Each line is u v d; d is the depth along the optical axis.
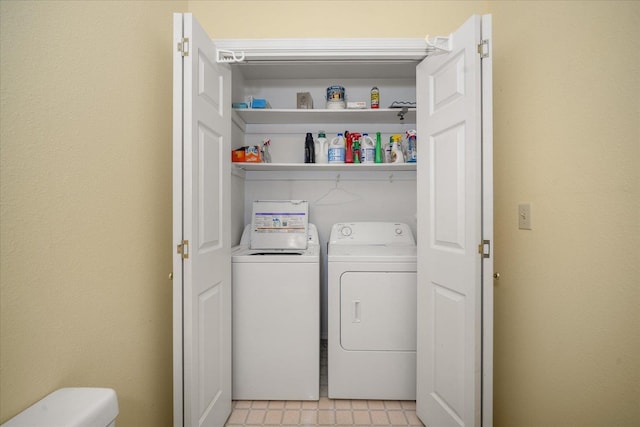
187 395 1.20
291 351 1.78
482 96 1.22
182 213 1.20
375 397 1.78
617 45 0.92
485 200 1.22
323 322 2.53
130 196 1.12
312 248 2.13
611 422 0.94
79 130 0.88
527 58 1.30
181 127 1.19
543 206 1.21
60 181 0.81
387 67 2.21
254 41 1.64
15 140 0.69
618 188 0.91
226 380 1.59
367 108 2.30
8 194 0.68
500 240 1.49
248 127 2.46
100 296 0.96
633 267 0.87
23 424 0.66
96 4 0.95
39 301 0.75
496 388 1.52
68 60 0.84
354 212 2.49
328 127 2.45
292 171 2.47
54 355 0.80
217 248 1.48
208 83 1.36
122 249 1.07
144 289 1.21
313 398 1.78
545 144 1.20
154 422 1.28
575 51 1.06
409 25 1.78
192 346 1.21
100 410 0.74
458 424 1.33
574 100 1.07
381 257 1.78
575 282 1.06
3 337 0.67
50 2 0.79
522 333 1.33
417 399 1.65
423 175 1.60
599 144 0.97
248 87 2.42
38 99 0.75
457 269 1.33
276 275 1.77
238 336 1.78
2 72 0.67
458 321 1.34
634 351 0.87
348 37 1.78
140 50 1.20
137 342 1.16
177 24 1.18
